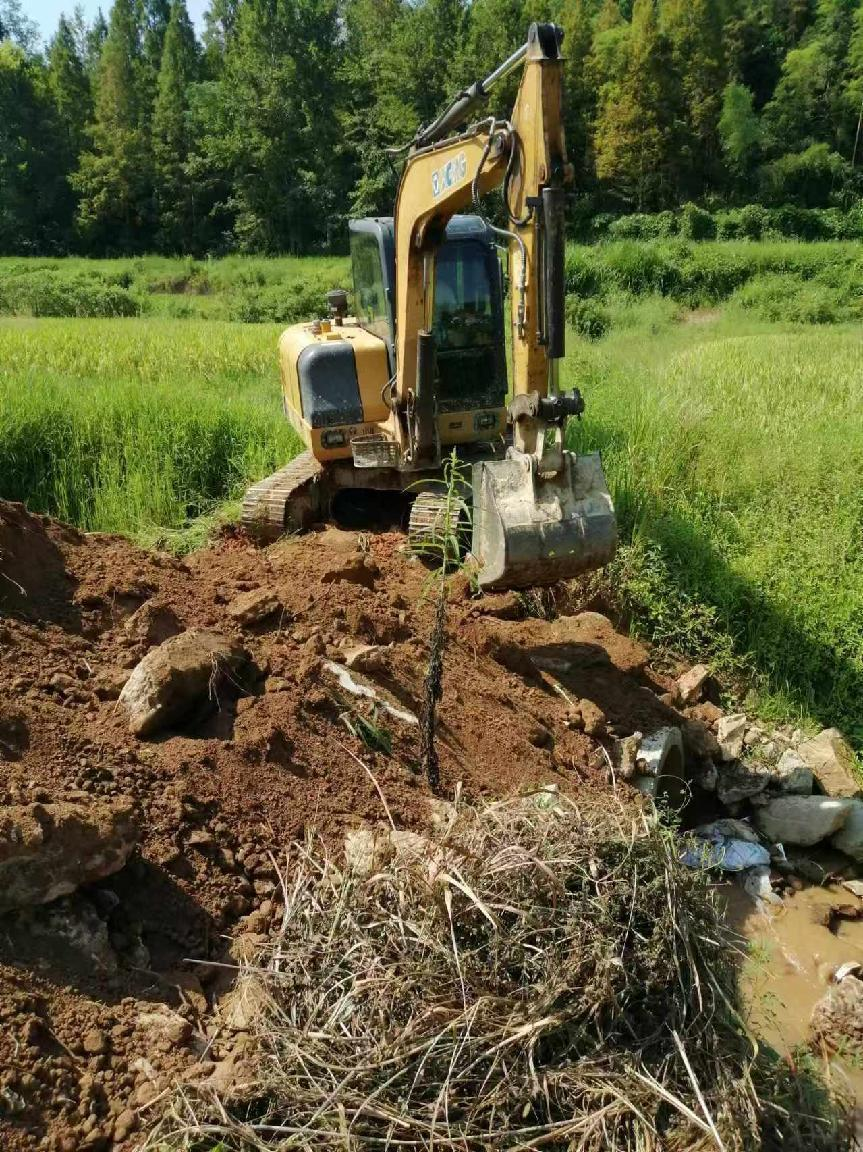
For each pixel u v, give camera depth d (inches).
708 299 1334.9
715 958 143.3
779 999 174.6
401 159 290.8
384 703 197.5
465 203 254.8
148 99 2544.3
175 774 164.1
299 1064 119.3
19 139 2358.5
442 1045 118.9
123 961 136.9
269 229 2167.8
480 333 319.3
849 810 217.0
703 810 233.1
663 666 276.2
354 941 132.0
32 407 382.0
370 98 2207.2
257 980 132.2
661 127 1979.6
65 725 166.2
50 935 132.0
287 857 158.6
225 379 567.5
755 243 1535.4
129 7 3129.9
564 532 199.2
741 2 2397.9
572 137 2075.5
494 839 143.4
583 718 220.8
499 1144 112.0
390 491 352.8
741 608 295.9
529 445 204.7
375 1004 123.0
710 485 358.3
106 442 380.2
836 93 2139.5
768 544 313.1
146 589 219.1
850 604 280.8
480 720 208.1
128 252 2331.4
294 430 392.8
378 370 317.4
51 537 225.1
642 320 1121.4
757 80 2426.2
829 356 625.0
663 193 2039.9
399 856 144.3
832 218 1758.1
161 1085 121.1
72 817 135.0
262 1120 115.3
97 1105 118.4
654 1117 117.7
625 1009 128.0
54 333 732.7
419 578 268.5
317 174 2155.5
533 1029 118.2
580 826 145.6
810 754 242.8
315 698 189.6
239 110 2166.6
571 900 133.9
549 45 189.5
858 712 264.5
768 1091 136.4
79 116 2479.1
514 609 268.8
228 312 1343.5
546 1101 116.5
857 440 378.3
